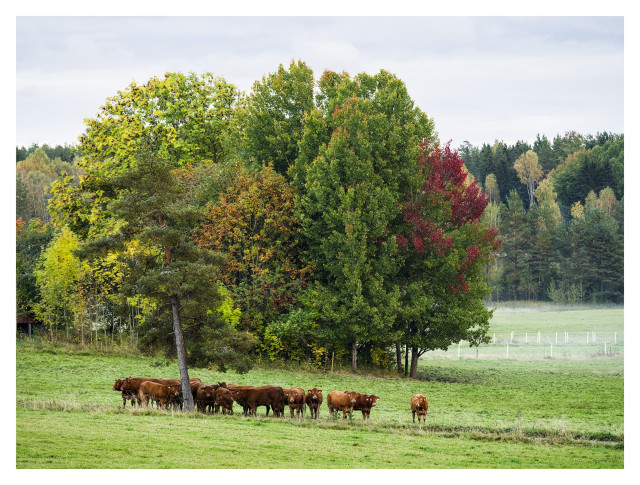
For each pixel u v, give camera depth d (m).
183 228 37.00
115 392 38.75
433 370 58.84
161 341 36.41
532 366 61.34
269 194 54.97
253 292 52.72
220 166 58.12
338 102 56.00
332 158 52.88
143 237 33.81
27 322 54.53
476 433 29.33
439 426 31.44
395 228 55.38
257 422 30.14
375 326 51.41
